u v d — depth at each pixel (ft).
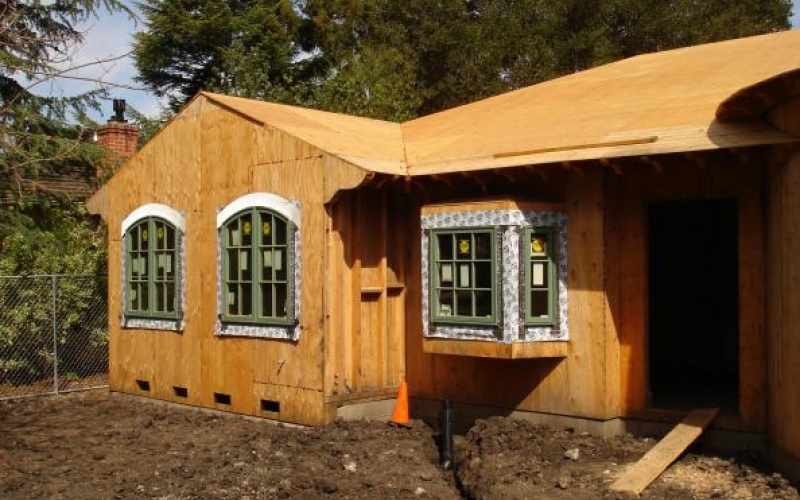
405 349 37.04
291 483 26.94
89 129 59.98
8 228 51.11
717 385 38.34
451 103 103.81
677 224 45.80
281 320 35.45
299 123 38.45
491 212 31.40
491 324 31.22
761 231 27.81
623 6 104.63
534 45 101.60
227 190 38.32
